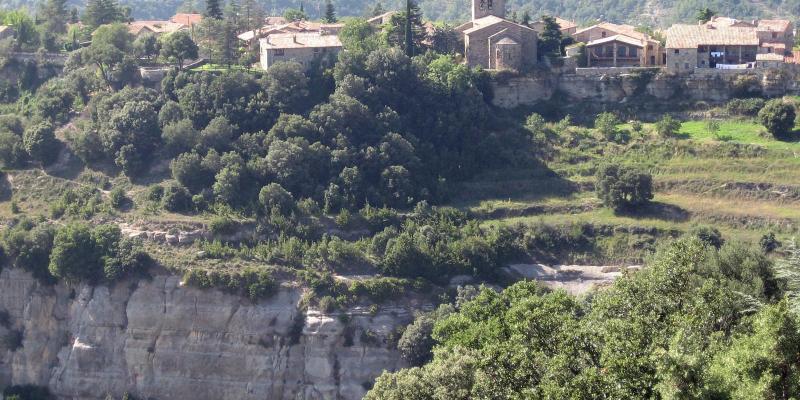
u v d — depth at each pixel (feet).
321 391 600.39
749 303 359.87
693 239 418.10
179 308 621.31
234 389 609.01
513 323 358.23
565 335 322.55
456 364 360.07
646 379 293.64
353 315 613.11
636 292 354.33
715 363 305.32
